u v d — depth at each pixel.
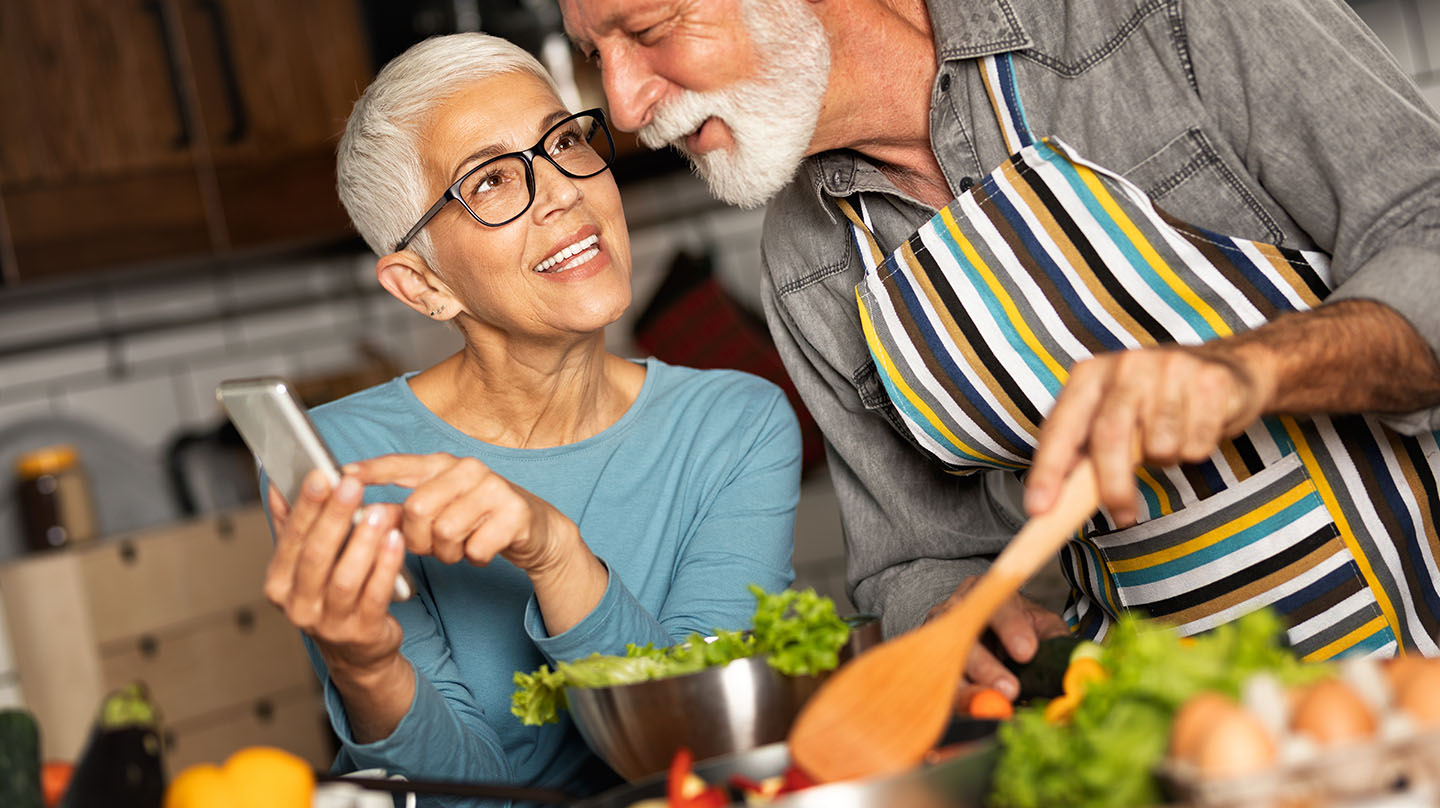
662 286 2.96
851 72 1.07
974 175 1.10
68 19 2.71
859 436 1.29
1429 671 0.51
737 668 0.73
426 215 1.12
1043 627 0.84
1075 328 1.08
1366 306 0.79
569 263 1.12
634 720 0.74
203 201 2.84
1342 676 0.53
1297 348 0.73
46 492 2.74
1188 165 1.02
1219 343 0.74
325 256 3.23
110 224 2.75
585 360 1.18
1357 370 0.77
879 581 1.29
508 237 1.10
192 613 2.79
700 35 0.97
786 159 1.03
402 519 0.84
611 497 1.18
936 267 1.11
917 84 1.09
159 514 3.04
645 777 0.76
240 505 3.01
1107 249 1.04
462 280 1.13
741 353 2.84
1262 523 1.05
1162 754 0.51
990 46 1.05
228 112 2.86
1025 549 0.65
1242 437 1.04
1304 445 1.03
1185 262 1.02
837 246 1.22
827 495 2.76
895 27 1.07
